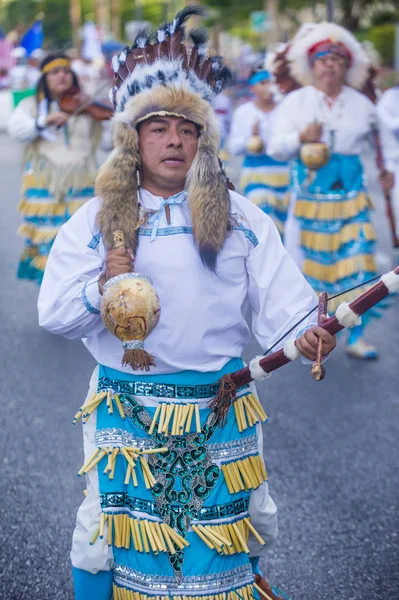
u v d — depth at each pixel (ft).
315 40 25.44
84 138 29.37
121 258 11.09
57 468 18.84
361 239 26.00
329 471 18.85
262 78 35.12
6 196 58.54
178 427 11.39
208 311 11.52
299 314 11.65
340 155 26.03
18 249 42.47
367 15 112.47
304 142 25.46
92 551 11.43
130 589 11.27
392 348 27.84
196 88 11.43
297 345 11.02
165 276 11.37
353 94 26.09
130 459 11.30
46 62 28.71
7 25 239.50
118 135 11.50
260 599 12.76
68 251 11.57
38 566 15.06
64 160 29.09
